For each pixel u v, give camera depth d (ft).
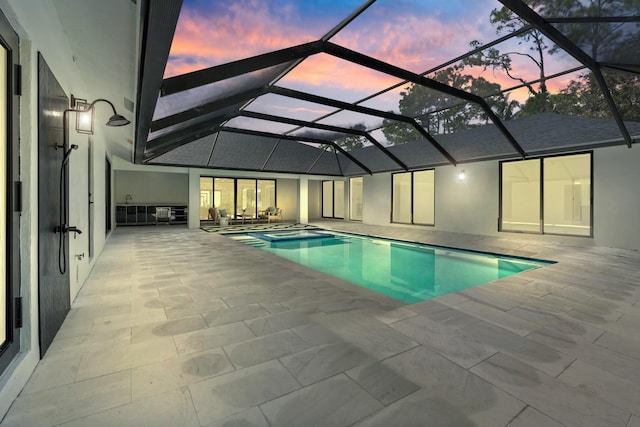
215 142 34.50
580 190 41.01
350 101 23.72
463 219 32.86
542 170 27.71
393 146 35.88
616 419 5.58
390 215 41.98
